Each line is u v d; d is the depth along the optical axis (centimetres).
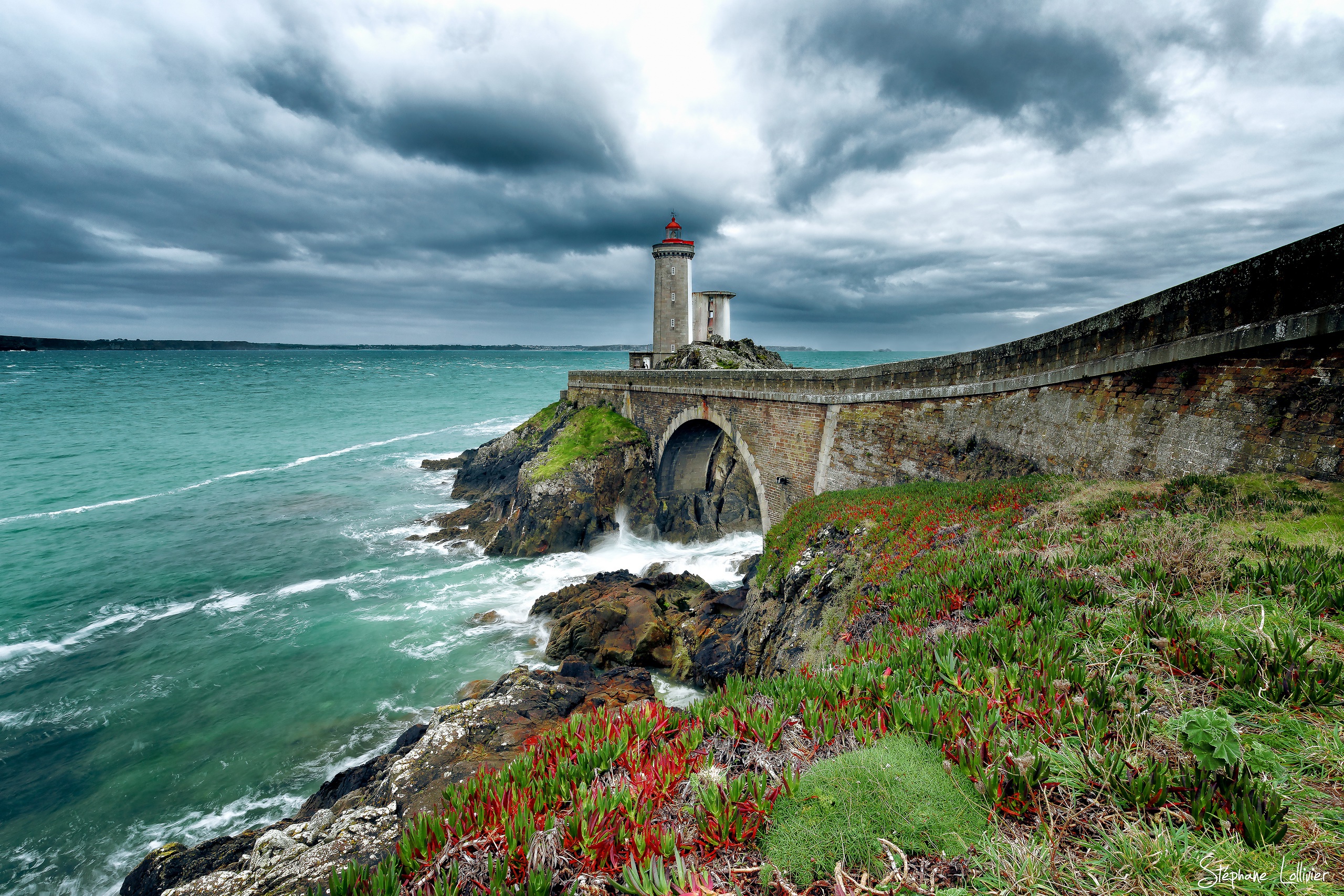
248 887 606
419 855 356
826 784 354
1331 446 807
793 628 1335
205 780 1340
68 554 2709
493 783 411
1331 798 311
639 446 3362
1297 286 857
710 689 1633
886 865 304
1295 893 258
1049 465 1326
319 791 1099
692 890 299
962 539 1063
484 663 1845
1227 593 555
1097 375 1221
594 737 470
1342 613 488
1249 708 388
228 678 1750
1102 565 682
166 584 2434
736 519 3425
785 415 2352
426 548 2967
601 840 335
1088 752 355
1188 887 270
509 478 3672
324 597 2344
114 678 1741
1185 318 1039
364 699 1655
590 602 2091
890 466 1859
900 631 675
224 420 6650
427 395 10006
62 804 1269
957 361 1652
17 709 1592
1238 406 941
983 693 439
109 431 5703
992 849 304
